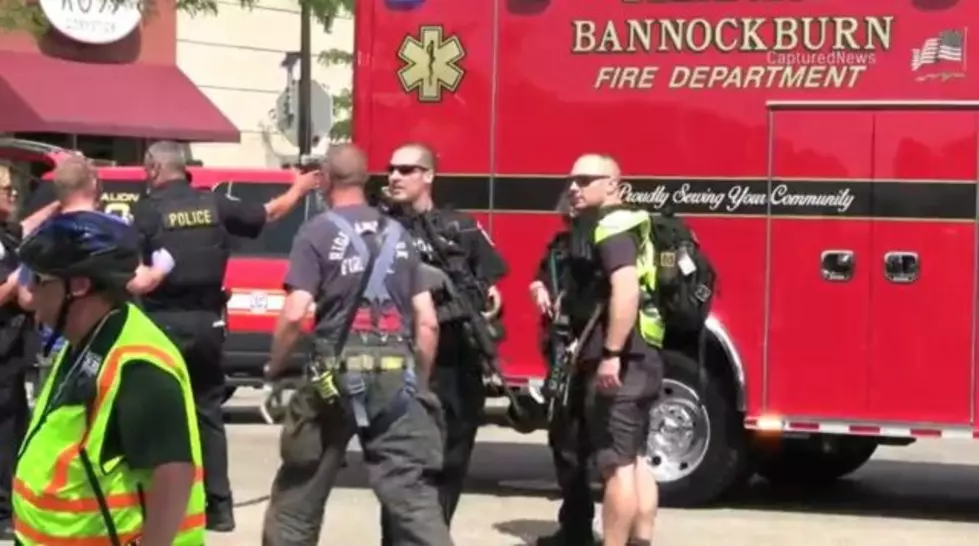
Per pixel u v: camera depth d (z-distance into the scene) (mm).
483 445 12758
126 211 12867
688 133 9508
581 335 7496
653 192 9586
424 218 7336
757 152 9359
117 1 19438
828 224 9219
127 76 21750
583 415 7660
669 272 7645
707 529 8969
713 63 9453
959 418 9008
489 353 7352
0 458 8352
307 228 6336
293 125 18500
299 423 6293
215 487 8602
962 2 8984
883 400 9141
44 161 13680
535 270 9820
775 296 9320
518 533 8805
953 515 9711
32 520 3654
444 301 7242
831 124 9227
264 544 6383
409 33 10109
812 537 8844
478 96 9961
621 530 7426
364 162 6457
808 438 10359
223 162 24203
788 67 9305
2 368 8320
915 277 9070
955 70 9008
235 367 13070
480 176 9961
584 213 7539
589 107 9727
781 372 9312
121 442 3613
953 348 9008
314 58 24359
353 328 6230
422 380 6449
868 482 11109
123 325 3686
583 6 9727
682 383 9438
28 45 20938
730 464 9406
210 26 23781
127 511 3650
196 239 8195
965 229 8992
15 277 8008
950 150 9016
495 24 9930
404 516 6242
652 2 9570
